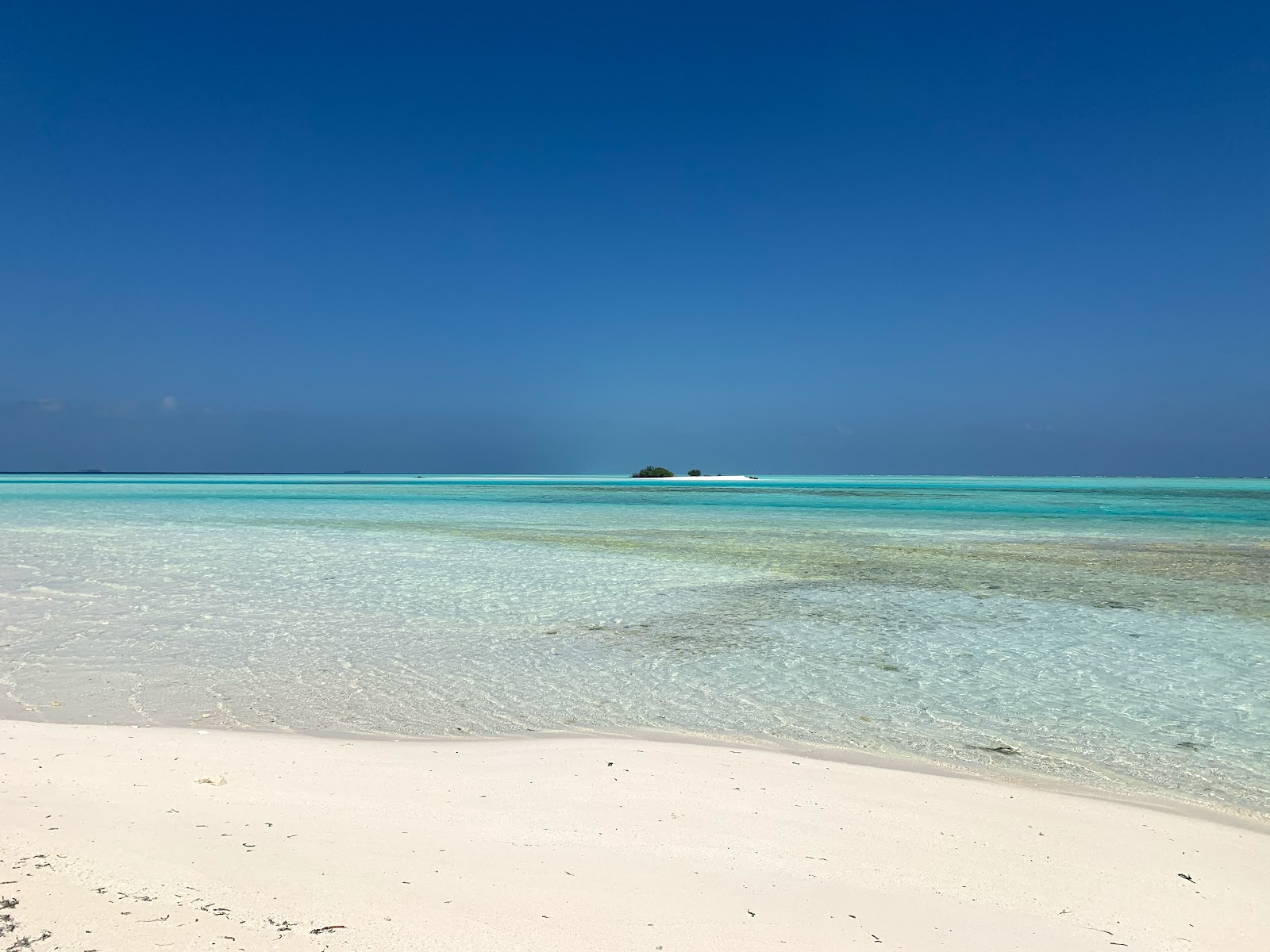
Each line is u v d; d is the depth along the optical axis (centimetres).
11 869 369
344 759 619
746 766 627
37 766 562
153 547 2256
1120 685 923
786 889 404
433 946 321
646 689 889
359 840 441
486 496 6188
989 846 480
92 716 756
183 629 1178
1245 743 730
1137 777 642
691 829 487
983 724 777
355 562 1942
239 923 329
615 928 347
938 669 988
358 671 949
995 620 1296
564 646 1094
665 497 6194
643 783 578
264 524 3122
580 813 509
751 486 9362
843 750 698
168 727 722
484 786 559
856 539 2605
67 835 421
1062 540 2622
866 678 941
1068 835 506
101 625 1198
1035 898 411
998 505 4997
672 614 1324
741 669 980
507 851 437
